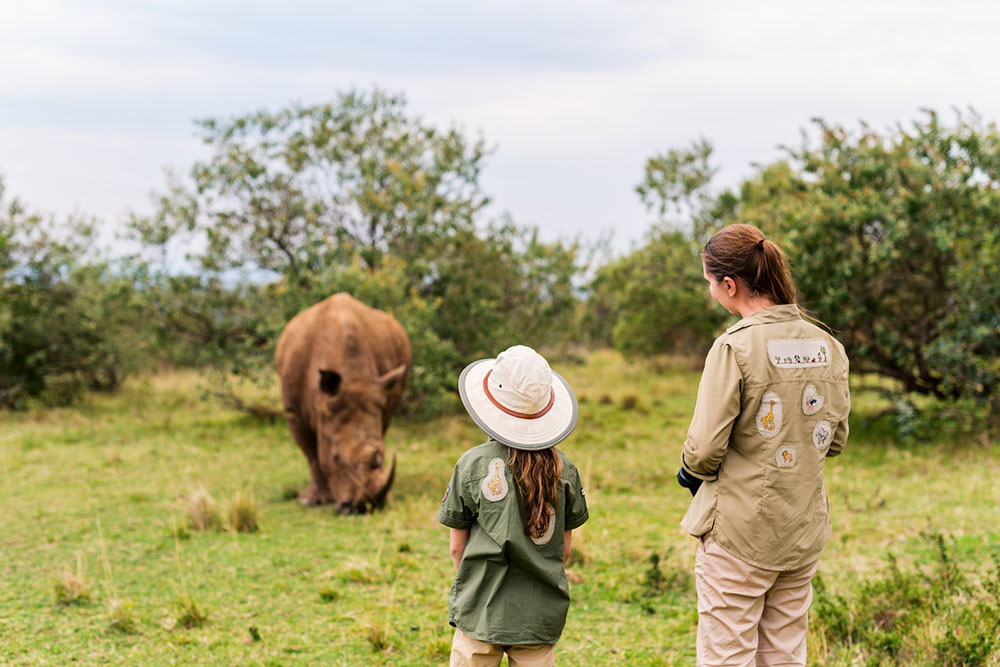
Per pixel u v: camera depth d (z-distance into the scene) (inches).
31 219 624.4
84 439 440.5
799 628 114.6
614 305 833.5
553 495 111.3
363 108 561.0
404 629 183.6
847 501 280.2
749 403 108.0
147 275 529.0
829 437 112.3
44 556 237.9
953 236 378.6
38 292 612.7
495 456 112.2
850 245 404.5
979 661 144.6
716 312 537.6
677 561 223.1
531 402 111.8
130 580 217.6
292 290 499.2
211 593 207.9
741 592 109.8
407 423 496.1
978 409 365.7
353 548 248.8
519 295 582.2
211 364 544.4
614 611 193.9
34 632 179.5
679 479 119.0
